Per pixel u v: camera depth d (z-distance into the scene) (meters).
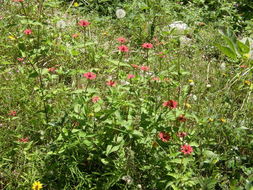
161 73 3.35
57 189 2.75
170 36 5.60
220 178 2.91
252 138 3.32
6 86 3.86
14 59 4.49
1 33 4.79
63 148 2.72
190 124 3.42
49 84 3.94
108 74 4.26
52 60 4.43
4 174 2.79
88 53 4.50
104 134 2.82
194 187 2.70
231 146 3.17
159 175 2.69
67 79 4.21
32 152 3.05
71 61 4.45
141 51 5.20
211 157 2.95
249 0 7.68
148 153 2.92
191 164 2.80
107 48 5.12
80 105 2.86
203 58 5.34
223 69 4.68
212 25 6.57
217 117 3.39
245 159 3.09
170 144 2.75
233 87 4.13
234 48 2.18
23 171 2.88
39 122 3.25
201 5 7.76
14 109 3.56
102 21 5.83
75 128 2.87
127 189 2.71
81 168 2.93
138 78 3.15
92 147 2.85
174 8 7.24
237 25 6.97
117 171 2.66
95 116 2.78
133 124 3.10
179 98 3.34
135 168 2.78
